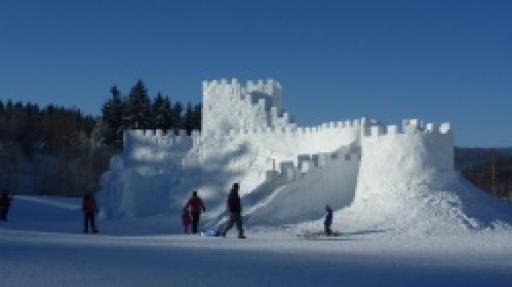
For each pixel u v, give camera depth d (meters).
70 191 104.50
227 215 35.91
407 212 32.72
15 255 16.47
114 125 125.94
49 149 127.69
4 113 138.75
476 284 12.85
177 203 46.94
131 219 44.16
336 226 32.19
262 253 19.38
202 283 12.27
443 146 36.56
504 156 110.38
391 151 36.50
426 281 13.15
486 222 31.97
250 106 50.50
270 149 47.22
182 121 134.75
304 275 13.73
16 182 106.19
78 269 13.98
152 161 51.47
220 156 49.00
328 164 39.19
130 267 14.56
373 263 16.66
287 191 37.75
